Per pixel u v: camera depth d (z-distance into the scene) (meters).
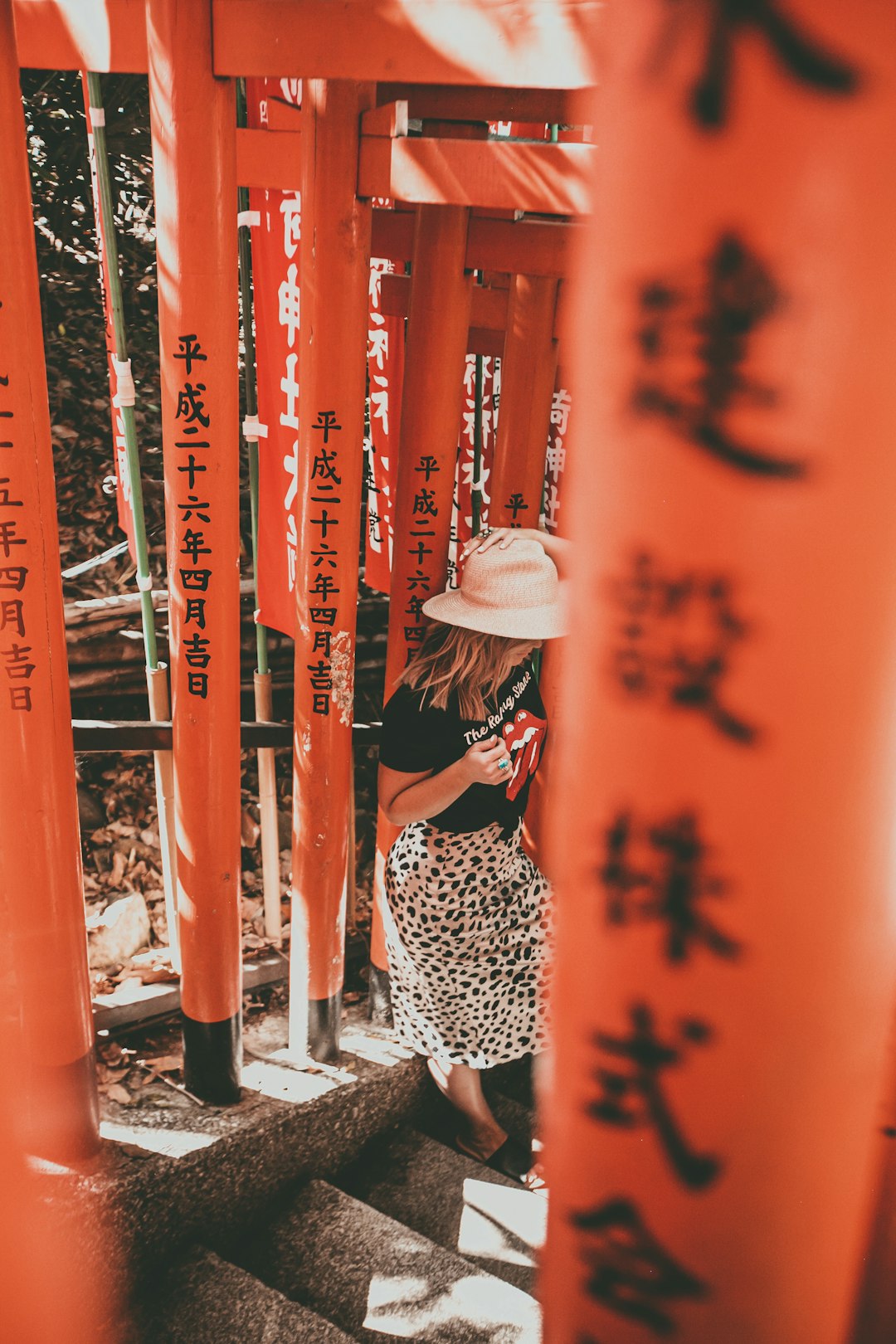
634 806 0.24
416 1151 2.78
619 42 0.20
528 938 2.52
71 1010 2.10
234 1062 2.48
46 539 1.87
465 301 2.37
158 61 1.80
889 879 0.24
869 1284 0.33
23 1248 0.27
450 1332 2.23
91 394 4.87
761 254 0.20
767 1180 0.27
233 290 2.00
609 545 0.23
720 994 0.25
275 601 2.88
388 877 2.46
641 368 0.21
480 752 2.14
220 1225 2.40
